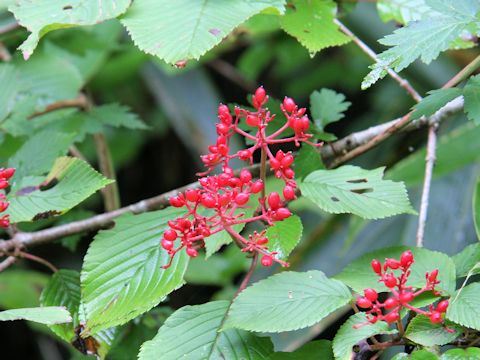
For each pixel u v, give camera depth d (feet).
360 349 3.74
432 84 5.68
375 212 3.95
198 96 7.57
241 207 3.87
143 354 3.78
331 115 4.35
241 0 3.95
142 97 8.02
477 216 4.22
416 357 3.64
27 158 4.29
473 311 3.66
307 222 5.96
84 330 3.86
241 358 3.77
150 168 8.82
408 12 4.40
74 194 4.02
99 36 5.45
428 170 4.29
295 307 3.75
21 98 4.85
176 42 3.85
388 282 3.65
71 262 7.43
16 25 4.83
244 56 7.02
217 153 3.83
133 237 4.01
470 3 3.90
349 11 4.57
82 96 5.09
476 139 5.13
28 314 3.74
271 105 4.32
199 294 7.10
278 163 3.82
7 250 4.27
